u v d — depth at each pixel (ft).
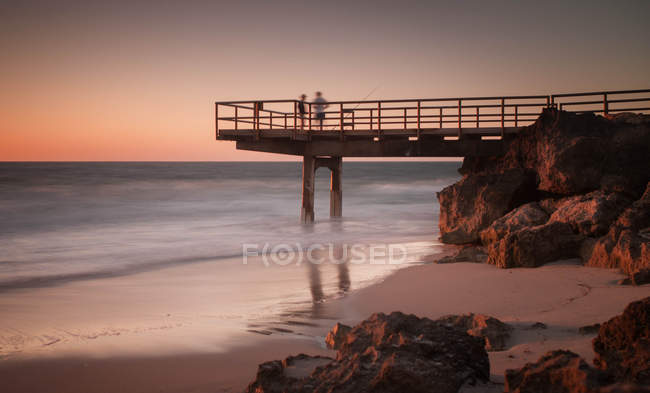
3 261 50.31
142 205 114.11
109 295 36.24
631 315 14.57
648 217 38.01
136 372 20.75
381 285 36.73
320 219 84.02
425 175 321.73
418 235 67.05
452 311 28.48
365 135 64.64
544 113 52.75
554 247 38.45
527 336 20.34
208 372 20.62
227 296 35.73
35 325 28.43
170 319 29.81
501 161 60.23
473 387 13.37
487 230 48.67
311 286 38.65
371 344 15.70
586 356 16.47
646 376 11.87
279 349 23.75
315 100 74.43
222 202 122.72
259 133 66.59
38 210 100.37
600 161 47.01
